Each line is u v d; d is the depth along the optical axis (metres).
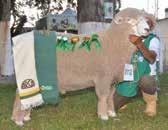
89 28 6.00
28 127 3.36
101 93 3.41
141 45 3.43
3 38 7.88
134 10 3.38
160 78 6.54
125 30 3.34
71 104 4.31
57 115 3.80
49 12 10.50
